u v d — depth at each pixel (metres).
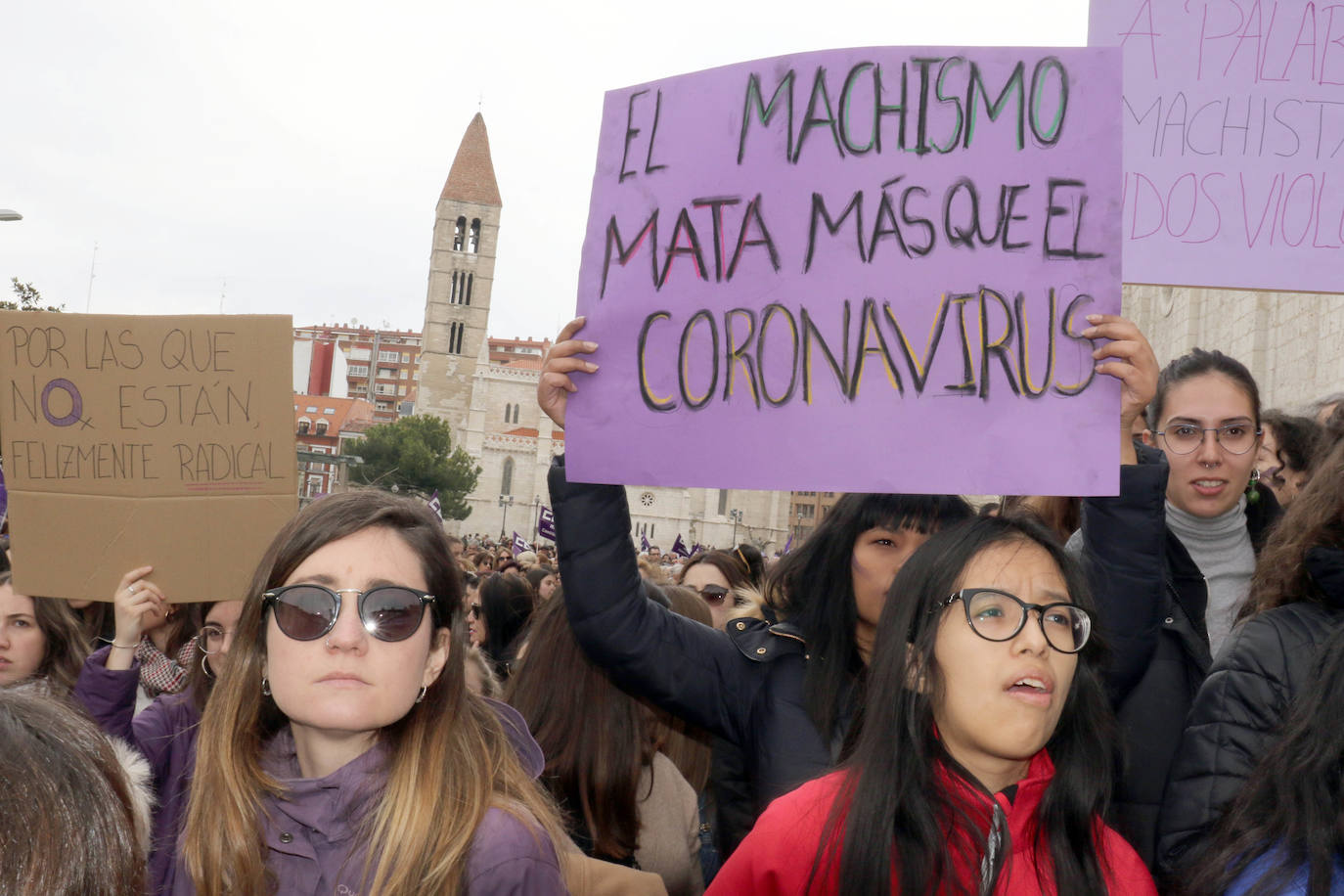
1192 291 16.67
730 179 2.59
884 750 1.93
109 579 3.10
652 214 2.64
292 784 1.88
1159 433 3.42
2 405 3.14
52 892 1.01
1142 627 2.40
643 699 2.73
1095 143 2.45
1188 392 3.33
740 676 2.69
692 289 2.60
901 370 2.46
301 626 1.87
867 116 2.53
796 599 2.63
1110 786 2.04
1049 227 2.44
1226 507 3.33
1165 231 2.95
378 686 1.86
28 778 1.04
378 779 1.89
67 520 3.12
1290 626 2.21
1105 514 2.42
